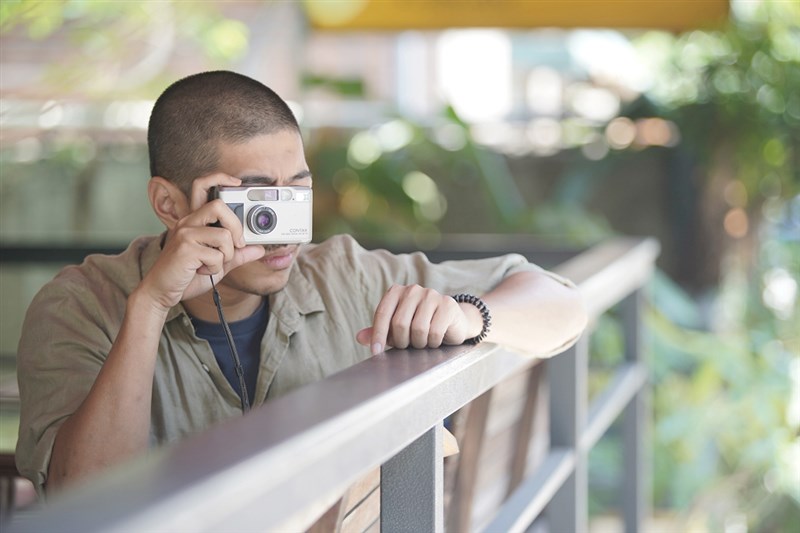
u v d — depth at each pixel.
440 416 1.34
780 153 7.22
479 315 1.68
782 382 6.00
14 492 2.42
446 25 6.45
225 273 1.79
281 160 1.91
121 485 0.80
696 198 7.48
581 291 2.38
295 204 1.81
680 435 5.80
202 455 0.87
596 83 8.22
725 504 5.73
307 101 7.72
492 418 2.24
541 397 2.82
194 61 6.61
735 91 7.29
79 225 6.81
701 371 6.03
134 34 6.52
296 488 0.92
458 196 7.87
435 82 10.34
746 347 6.31
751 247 7.27
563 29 6.31
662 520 5.69
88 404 1.75
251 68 6.64
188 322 1.94
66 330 1.94
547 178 8.00
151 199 2.01
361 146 7.82
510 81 10.28
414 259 2.16
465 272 2.14
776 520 5.72
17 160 6.32
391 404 1.14
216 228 1.74
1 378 2.80
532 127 8.09
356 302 2.07
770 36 7.32
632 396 3.94
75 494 0.79
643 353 3.97
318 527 1.36
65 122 5.84
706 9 6.30
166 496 0.77
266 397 1.99
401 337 1.55
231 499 0.82
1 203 6.54
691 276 7.48
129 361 1.74
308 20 6.89
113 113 5.98
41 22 6.24
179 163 1.95
